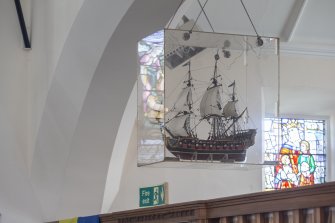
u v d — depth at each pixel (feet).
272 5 35.81
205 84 19.31
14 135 29.32
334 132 39.93
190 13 34.24
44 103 28.19
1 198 29.55
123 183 34.24
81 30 25.46
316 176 39.34
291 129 39.60
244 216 15.81
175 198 34.99
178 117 19.11
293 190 14.17
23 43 29.78
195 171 35.55
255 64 19.71
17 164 29.32
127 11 23.72
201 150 19.24
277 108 19.84
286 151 39.17
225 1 34.55
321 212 13.53
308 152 39.52
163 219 19.24
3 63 29.63
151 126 19.65
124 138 30.45
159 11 23.98
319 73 38.60
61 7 26.94
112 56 25.27
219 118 19.35
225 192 35.94
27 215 29.35
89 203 29.12
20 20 29.58
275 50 19.85
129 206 34.12
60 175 28.50
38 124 28.78
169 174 35.06
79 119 26.94
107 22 24.48
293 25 36.68
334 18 36.81
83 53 25.80
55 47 27.40
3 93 29.40
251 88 19.65
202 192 35.50
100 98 26.55
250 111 19.60
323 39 37.88
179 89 19.15
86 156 28.09
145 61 19.76
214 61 19.40
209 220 17.22
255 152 19.66
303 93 38.96
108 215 22.67
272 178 38.34
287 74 38.22
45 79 28.25
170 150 19.07
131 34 24.61
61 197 28.84
